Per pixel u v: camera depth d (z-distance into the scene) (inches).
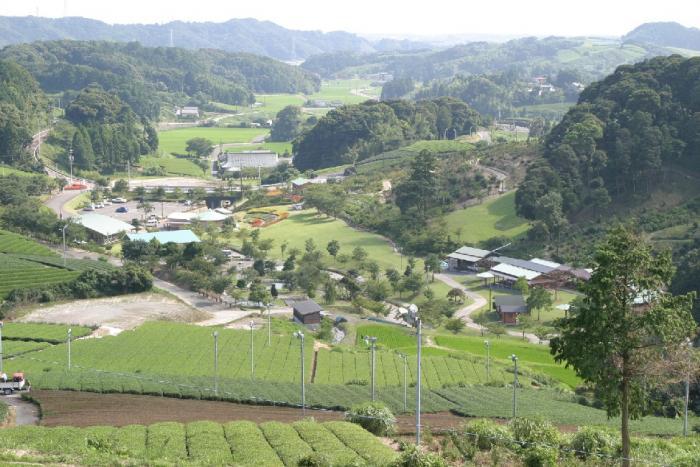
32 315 6397.6
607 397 2426.2
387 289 7691.9
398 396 4229.8
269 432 2984.7
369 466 2524.6
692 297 2412.6
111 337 5629.9
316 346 5708.7
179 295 7455.7
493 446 2795.3
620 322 2359.7
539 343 6353.3
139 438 2910.9
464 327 6860.2
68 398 3873.0
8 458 2459.4
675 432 3619.6
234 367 4982.8
